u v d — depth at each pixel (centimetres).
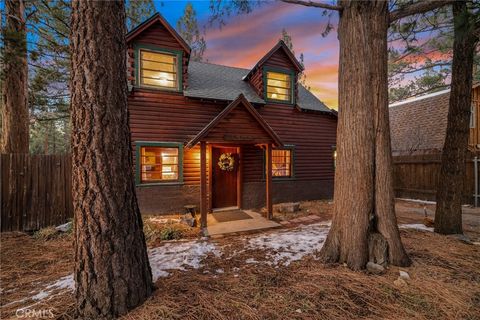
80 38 200
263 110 844
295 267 287
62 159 569
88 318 194
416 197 923
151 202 678
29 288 267
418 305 206
